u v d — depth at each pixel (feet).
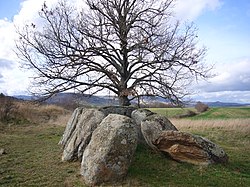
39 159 40.27
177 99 61.67
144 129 42.29
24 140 55.98
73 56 60.29
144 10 65.36
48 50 59.41
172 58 59.26
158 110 130.62
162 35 61.21
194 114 129.59
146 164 36.45
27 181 31.96
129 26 63.26
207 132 73.61
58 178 32.73
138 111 46.34
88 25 64.39
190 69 61.72
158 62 60.08
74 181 31.89
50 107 115.34
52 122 91.61
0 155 42.70
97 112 41.68
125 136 33.42
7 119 84.02
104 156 31.89
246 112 129.59
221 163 39.37
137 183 31.12
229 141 64.69
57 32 60.90
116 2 64.28
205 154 37.91
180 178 33.04
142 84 61.26
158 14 65.36
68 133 48.44
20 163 38.50
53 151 44.39
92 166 31.91
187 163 37.47
